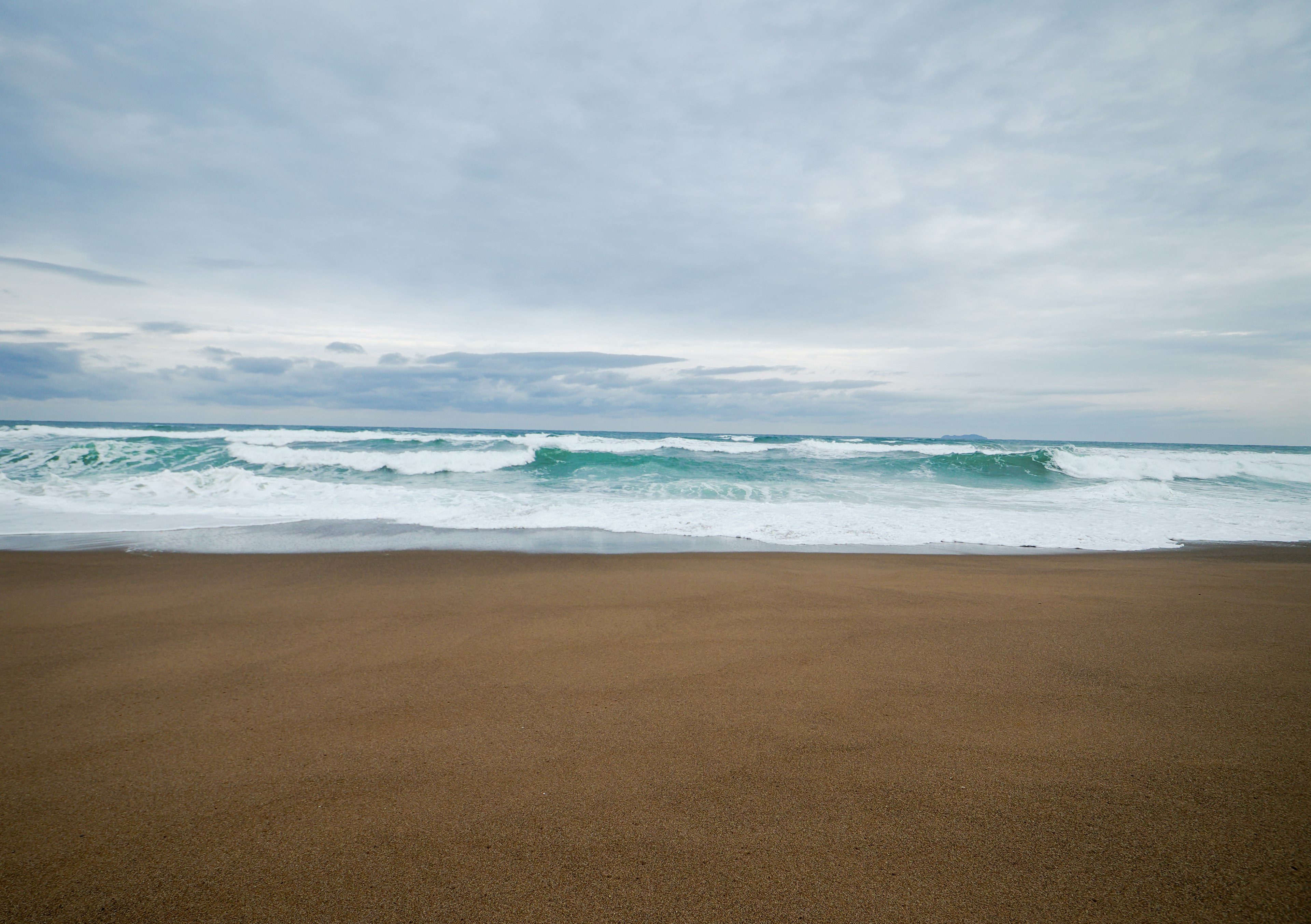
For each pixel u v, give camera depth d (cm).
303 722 277
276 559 638
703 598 496
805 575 583
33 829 198
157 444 1462
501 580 554
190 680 324
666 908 165
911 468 1752
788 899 168
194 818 204
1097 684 324
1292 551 769
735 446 2569
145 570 585
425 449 2039
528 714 286
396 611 453
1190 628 425
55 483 1133
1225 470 1706
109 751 249
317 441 2177
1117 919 160
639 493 1216
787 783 226
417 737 262
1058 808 211
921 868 181
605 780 228
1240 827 199
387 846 190
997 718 282
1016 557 703
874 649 379
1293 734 267
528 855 186
